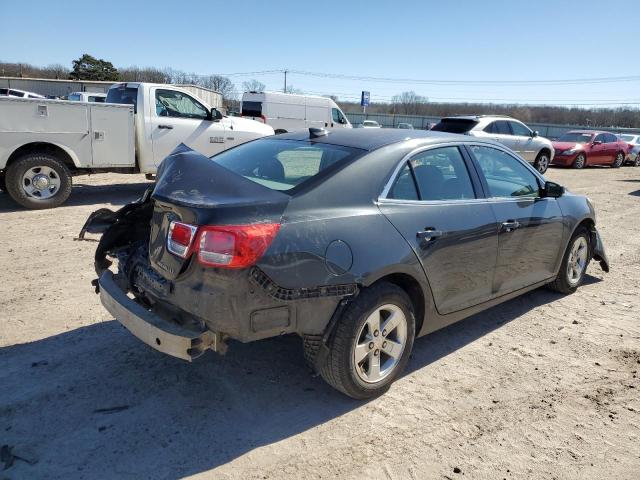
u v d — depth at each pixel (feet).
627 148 73.92
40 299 15.20
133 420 9.89
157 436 9.48
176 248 9.23
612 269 21.03
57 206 27.86
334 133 12.62
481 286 12.99
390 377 11.01
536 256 14.93
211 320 8.89
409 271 10.74
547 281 15.99
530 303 16.84
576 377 12.23
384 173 10.98
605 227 29.48
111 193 33.24
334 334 9.91
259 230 8.87
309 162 11.03
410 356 12.30
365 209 10.37
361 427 10.00
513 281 14.21
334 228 9.74
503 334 14.46
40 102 26.03
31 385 10.86
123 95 31.63
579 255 17.62
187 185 9.75
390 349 10.86
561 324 15.24
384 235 10.37
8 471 8.45
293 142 12.46
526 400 11.18
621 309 16.53
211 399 10.68
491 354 13.24
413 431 9.95
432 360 12.80
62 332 13.25
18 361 11.77
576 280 17.63
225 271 8.70
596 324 15.30
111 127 28.43
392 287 10.50
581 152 66.59
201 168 10.17
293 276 9.14
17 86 152.87
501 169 14.17
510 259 13.78
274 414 10.28
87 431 9.52
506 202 13.65
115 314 10.25
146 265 10.91
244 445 9.34
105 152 28.53
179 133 31.68
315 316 9.57
